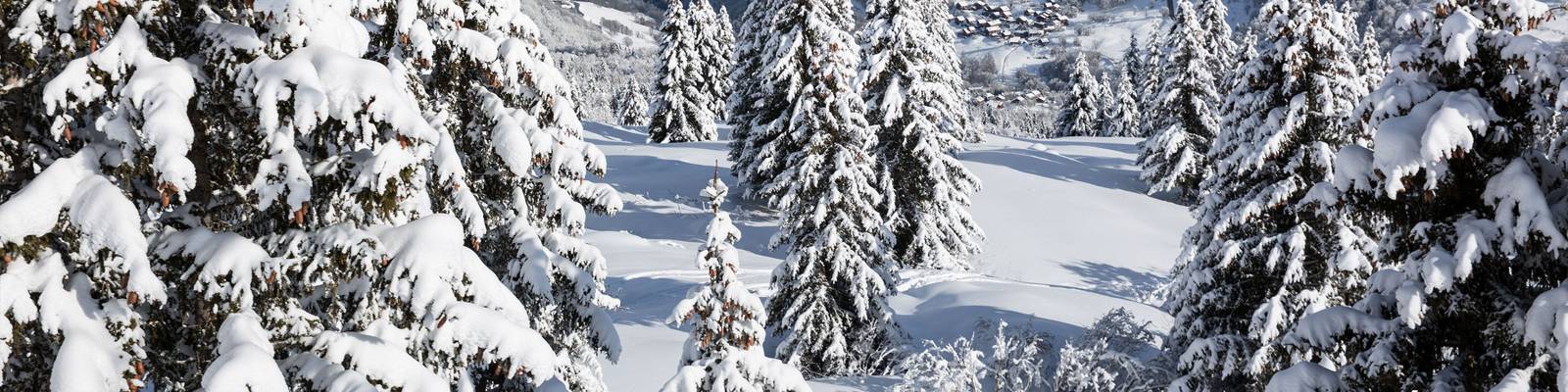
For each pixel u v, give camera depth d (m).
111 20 5.76
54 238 6.16
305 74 5.91
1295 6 16.45
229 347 6.01
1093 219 41.44
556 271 11.67
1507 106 8.98
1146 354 21.92
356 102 5.99
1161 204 45.56
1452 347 9.48
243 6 6.53
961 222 31.03
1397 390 9.30
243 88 6.16
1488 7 8.91
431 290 6.54
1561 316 7.57
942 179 27.89
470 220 8.41
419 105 7.96
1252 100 17.25
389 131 6.43
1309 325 9.75
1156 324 27.00
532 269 11.05
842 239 20.08
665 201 40.62
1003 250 36.62
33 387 6.31
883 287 19.97
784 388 9.62
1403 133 8.62
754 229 36.88
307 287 6.59
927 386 18.27
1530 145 8.96
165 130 5.64
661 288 28.23
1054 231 39.38
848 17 34.22
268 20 6.18
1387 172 8.59
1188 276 17.84
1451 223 8.92
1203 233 17.98
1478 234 8.41
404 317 6.85
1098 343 18.95
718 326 9.42
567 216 11.61
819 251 19.81
